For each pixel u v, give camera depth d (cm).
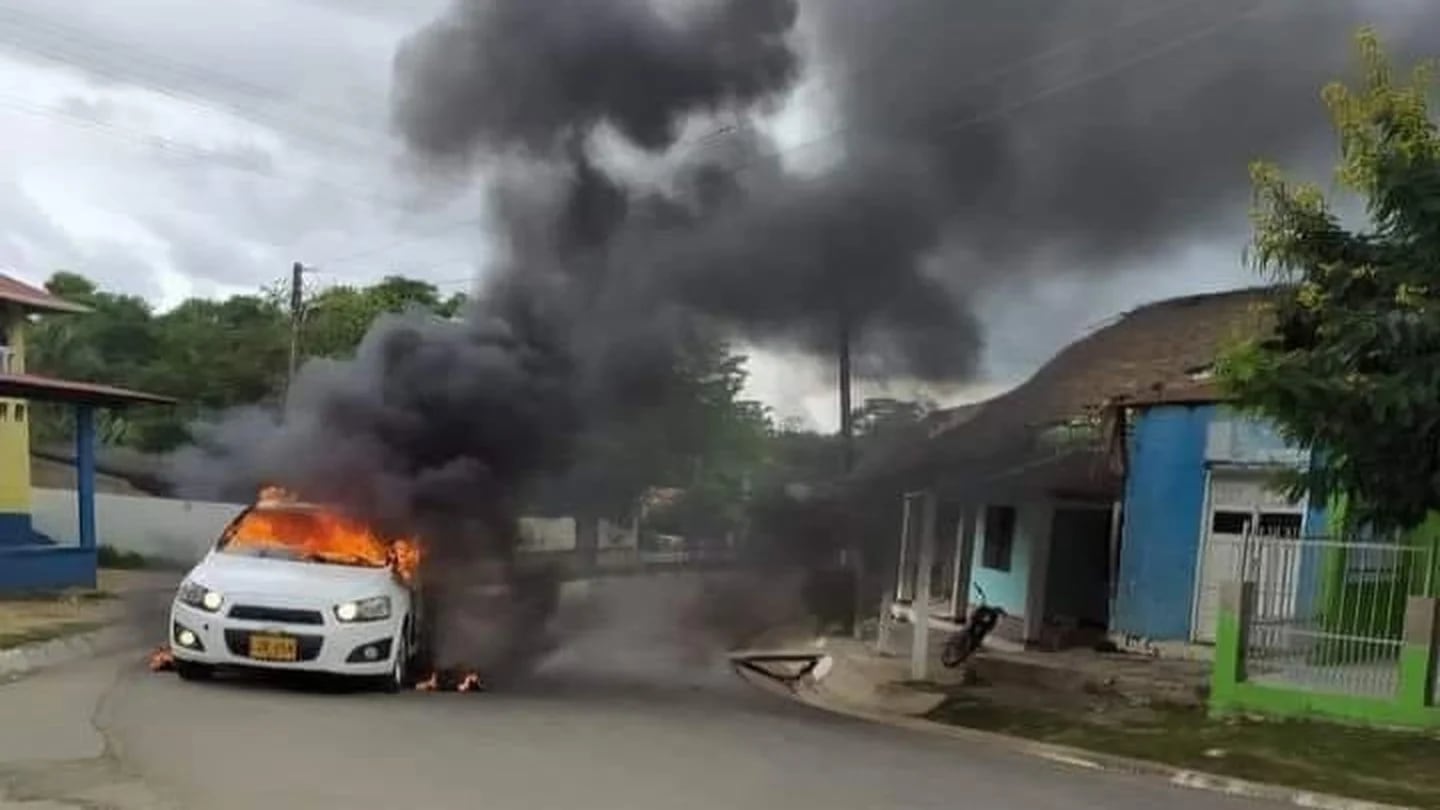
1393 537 1294
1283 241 1091
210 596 1138
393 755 854
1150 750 1238
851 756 1046
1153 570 1847
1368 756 1170
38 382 1972
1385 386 982
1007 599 2203
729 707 1436
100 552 2748
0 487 2650
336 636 1134
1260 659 1416
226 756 812
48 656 1312
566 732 1032
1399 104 1043
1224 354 1110
